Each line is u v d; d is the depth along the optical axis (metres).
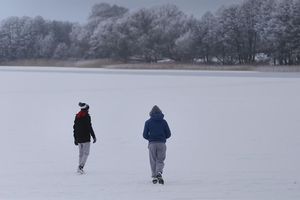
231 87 43.81
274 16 114.81
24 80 54.38
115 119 25.48
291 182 12.77
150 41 132.38
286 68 85.88
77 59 146.88
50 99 34.78
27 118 25.92
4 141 19.36
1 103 32.53
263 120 24.77
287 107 29.84
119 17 147.12
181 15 136.50
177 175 13.73
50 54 155.62
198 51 125.69
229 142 19.00
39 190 11.86
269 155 16.50
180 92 39.28
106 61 132.88
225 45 121.69
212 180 13.02
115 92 39.50
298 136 20.19
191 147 18.08
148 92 39.38
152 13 137.62
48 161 15.74
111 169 14.61
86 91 40.62
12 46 159.75
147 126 12.87
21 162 15.55
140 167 14.87
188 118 25.61
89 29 155.50
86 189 12.00
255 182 12.77
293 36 111.44
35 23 164.00
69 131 21.91
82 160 13.98
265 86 44.62
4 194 11.42
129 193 11.56
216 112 27.81
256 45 120.94
